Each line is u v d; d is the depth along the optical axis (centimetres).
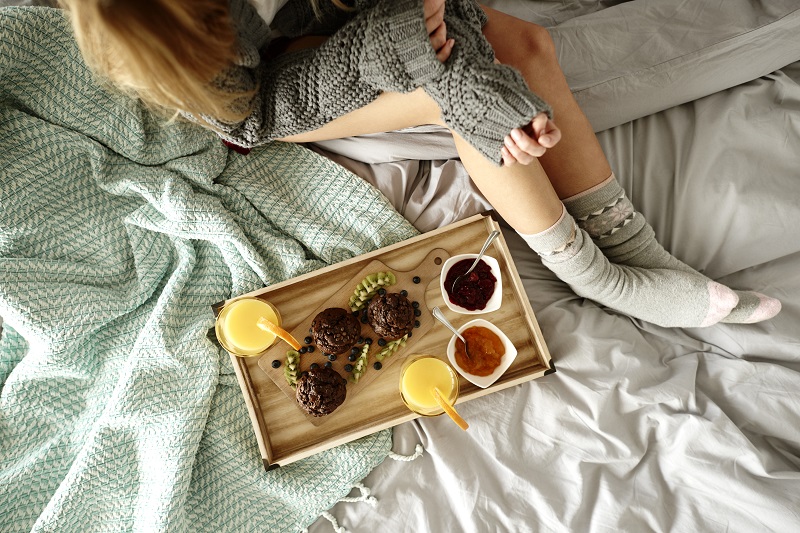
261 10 98
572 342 114
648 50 120
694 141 120
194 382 112
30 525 110
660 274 112
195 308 117
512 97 85
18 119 110
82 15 74
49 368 111
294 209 120
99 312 112
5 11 105
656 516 106
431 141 121
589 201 111
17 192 108
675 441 109
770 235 115
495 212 115
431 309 112
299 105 97
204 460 113
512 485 110
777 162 117
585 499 108
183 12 72
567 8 130
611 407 111
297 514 112
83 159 114
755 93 121
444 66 88
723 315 110
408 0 85
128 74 80
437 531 109
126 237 117
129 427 110
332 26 102
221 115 89
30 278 108
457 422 99
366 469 112
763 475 105
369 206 119
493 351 108
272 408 110
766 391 111
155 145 117
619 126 124
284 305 112
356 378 110
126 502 110
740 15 118
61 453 113
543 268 122
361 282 112
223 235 115
